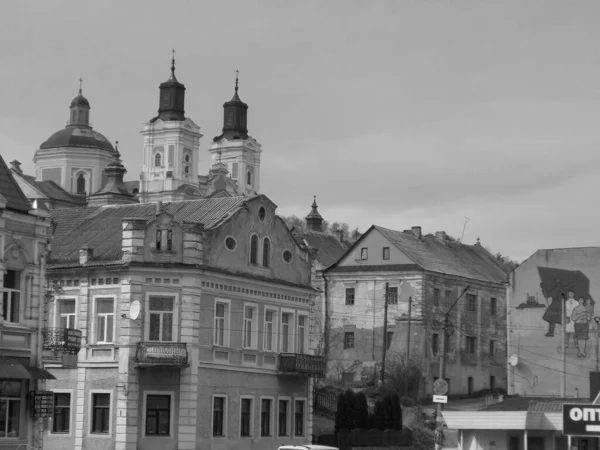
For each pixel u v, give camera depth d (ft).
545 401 297.53
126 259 230.89
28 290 185.26
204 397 235.20
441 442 230.27
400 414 294.46
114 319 230.89
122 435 225.35
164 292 232.12
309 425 269.03
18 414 182.39
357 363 373.20
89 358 232.32
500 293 417.90
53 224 258.57
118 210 264.11
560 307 353.92
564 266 356.18
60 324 237.04
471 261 422.41
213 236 241.35
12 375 175.63
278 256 263.90
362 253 382.63
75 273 235.81
